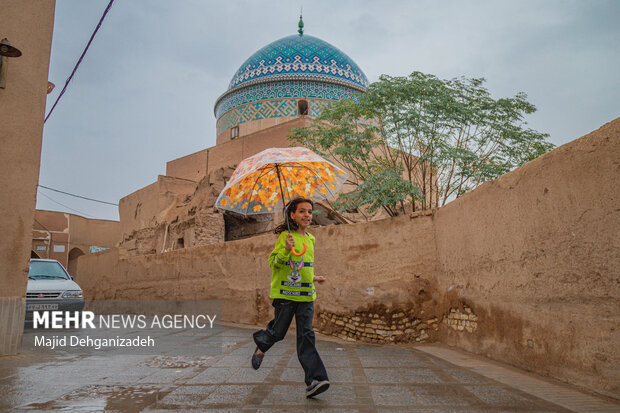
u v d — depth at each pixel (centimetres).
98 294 1997
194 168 2347
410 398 396
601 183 416
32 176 668
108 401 383
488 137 1244
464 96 1216
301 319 407
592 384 420
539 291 503
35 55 686
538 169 509
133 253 2344
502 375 498
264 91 2275
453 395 407
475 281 652
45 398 393
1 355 622
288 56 2314
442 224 774
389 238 841
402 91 1191
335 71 2312
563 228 466
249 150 2042
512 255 557
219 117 2477
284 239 408
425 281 802
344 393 413
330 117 1366
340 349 715
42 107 687
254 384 447
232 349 683
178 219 2012
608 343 403
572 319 449
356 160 1432
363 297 844
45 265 1159
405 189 1148
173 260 1488
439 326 780
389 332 799
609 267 404
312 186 476
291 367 539
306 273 411
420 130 1154
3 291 632
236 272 1202
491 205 610
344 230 904
